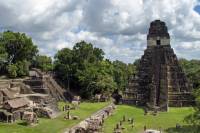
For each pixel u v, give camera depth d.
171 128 113.75
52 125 110.06
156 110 156.38
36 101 141.00
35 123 110.69
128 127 114.81
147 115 143.50
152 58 187.38
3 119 110.38
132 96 180.25
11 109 114.00
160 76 179.88
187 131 107.19
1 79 167.75
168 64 181.50
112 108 154.62
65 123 114.50
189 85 178.12
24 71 182.00
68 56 196.62
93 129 102.69
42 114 123.69
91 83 187.38
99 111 141.12
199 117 96.50
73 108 148.00
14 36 188.75
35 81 164.12
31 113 113.50
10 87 150.12
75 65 194.50
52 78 187.88
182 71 180.25
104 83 188.38
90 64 196.88
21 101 123.62
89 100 184.00
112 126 115.06
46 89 163.00
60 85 192.50
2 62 186.00
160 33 188.88
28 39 193.50
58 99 174.38
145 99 176.88
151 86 176.62
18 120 113.88
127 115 142.38
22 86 155.25
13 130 100.00
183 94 175.50
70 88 197.88
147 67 186.25
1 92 128.38
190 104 174.25
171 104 174.25
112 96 198.75
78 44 199.12
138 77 184.88
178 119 133.12
